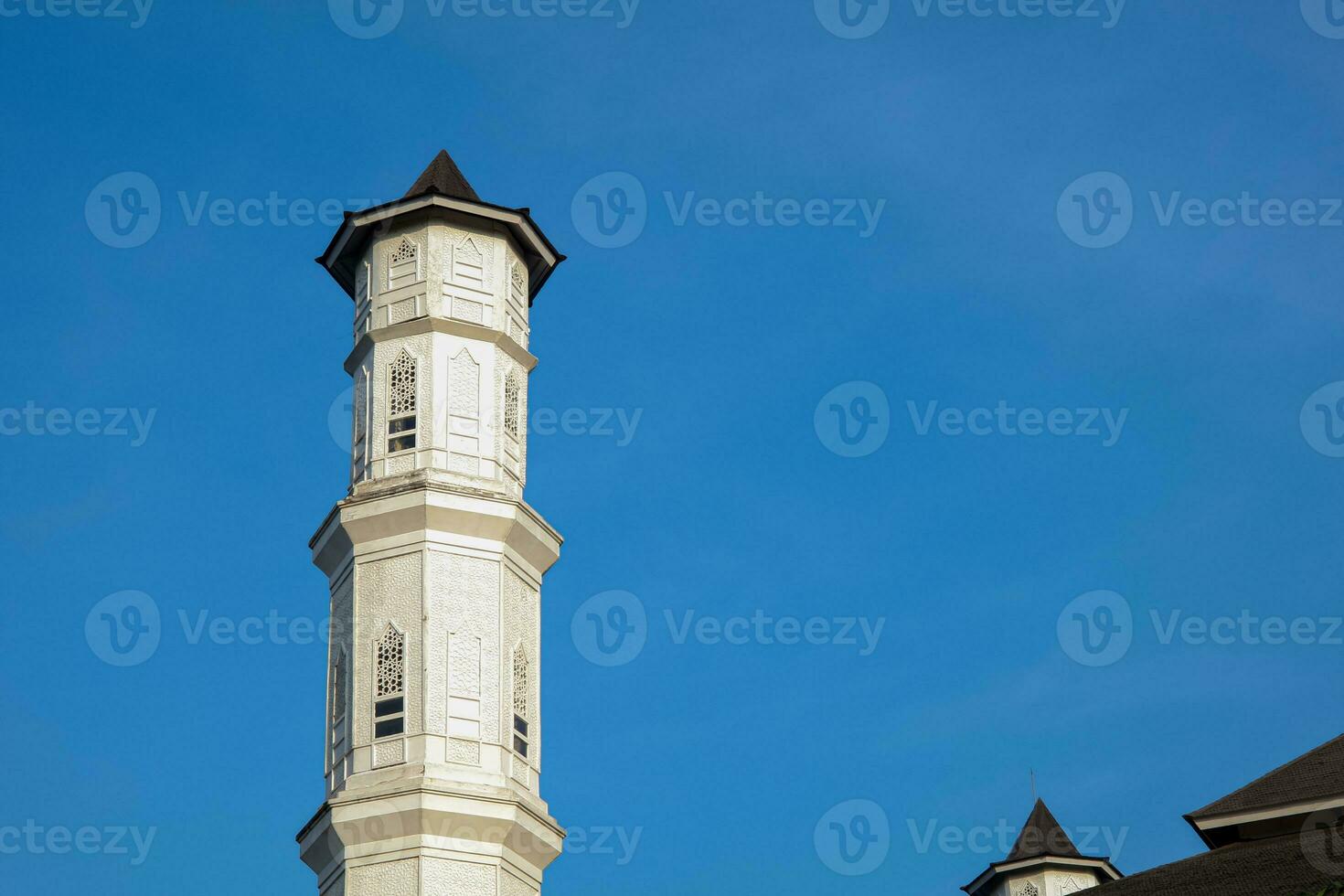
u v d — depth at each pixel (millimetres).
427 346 57406
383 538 55312
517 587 56312
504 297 59344
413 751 52562
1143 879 50406
